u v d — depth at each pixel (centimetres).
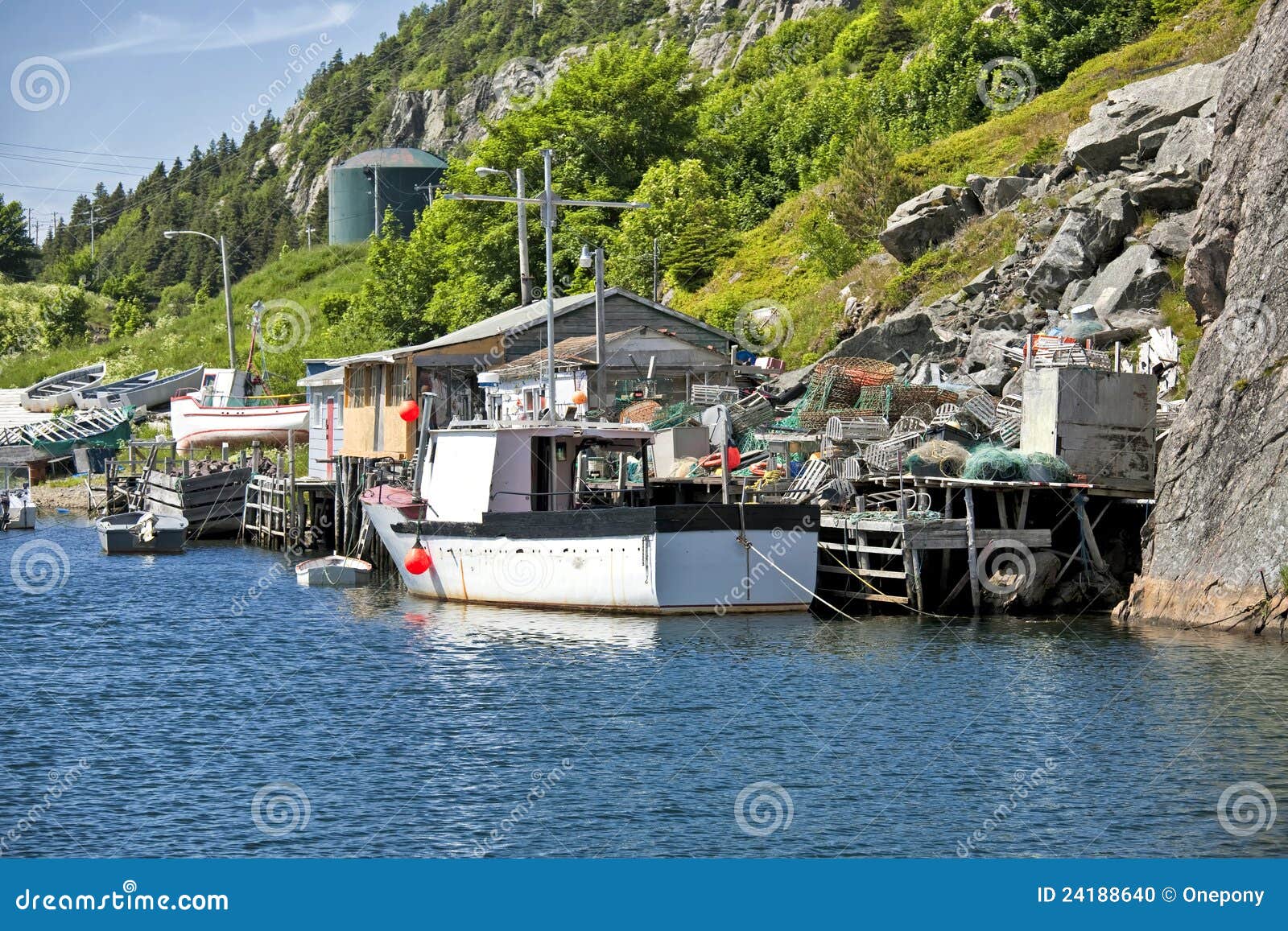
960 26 7856
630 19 19262
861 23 10912
